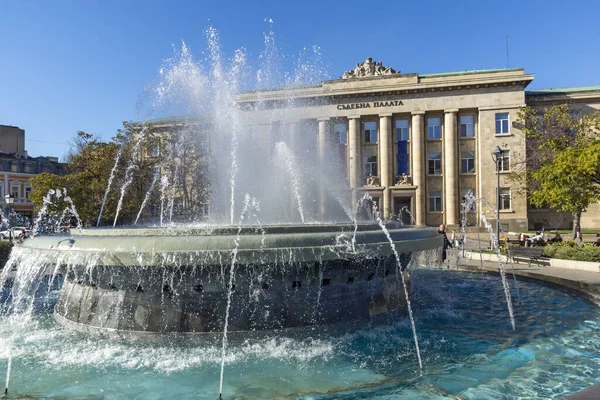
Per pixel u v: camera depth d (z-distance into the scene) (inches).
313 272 272.5
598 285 432.5
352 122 1772.9
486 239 1433.3
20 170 2292.1
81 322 290.5
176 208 1235.9
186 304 264.5
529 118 1536.7
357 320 291.7
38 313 362.0
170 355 248.4
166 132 1253.1
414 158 1740.9
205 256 241.4
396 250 283.0
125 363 237.9
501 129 1676.9
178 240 246.2
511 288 464.8
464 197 1724.9
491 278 538.3
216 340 260.1
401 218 1761.8
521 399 190.7
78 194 1305.4
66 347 263.3
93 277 275.9
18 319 339.3
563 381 210.7
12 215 1927.9
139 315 269.3
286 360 239.8
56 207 1294.3
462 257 836.6
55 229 1350.9
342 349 257.0
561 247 660.1
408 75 1733.5
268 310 267.4
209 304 263.4
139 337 266.7
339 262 277.6
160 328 265.0
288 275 267.4
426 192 1758.1
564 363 235.3
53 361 242.2
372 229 306.3
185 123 797.2
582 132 1275.8
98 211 1279.5
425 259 386.3
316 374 221.5
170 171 1257.4
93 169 1299.2
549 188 692.1
